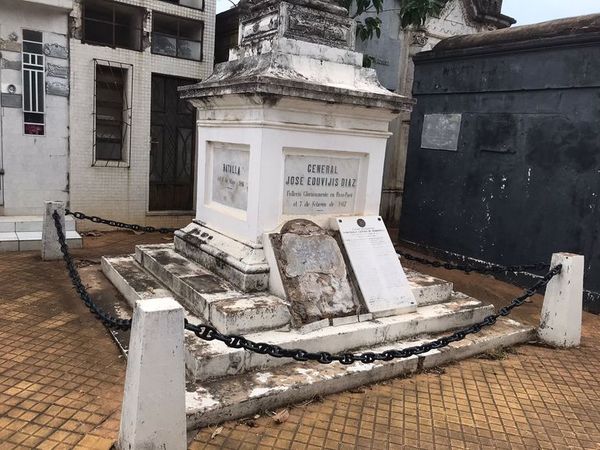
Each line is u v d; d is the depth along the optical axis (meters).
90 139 7.82
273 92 4.19
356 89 4.73
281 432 3.15
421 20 9.77
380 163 5.14
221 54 9.70
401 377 3.99
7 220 7.08
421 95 8.42
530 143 6.73
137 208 8.43
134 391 2.60
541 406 3.69
